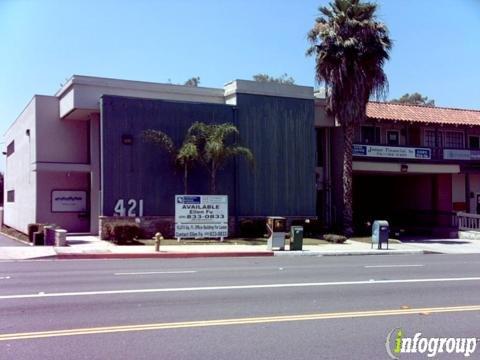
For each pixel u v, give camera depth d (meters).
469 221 34.06
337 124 32.66
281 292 11.33
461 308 9.80
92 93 27.50
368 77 29.50
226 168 28.70
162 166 27.16
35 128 30.30
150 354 6.70
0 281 12.75
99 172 28.66
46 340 7.32
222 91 30.67
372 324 8.44
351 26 29.28
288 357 6.63
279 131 30.23
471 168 36.53
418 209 38.19
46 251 20.33
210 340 7.37
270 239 22.62
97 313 9.04
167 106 27.47
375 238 24.67
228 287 11.93
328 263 18.06
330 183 33.91
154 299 10.35
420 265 17.48
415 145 35.94
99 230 26.64
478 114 39.72
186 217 25.09
